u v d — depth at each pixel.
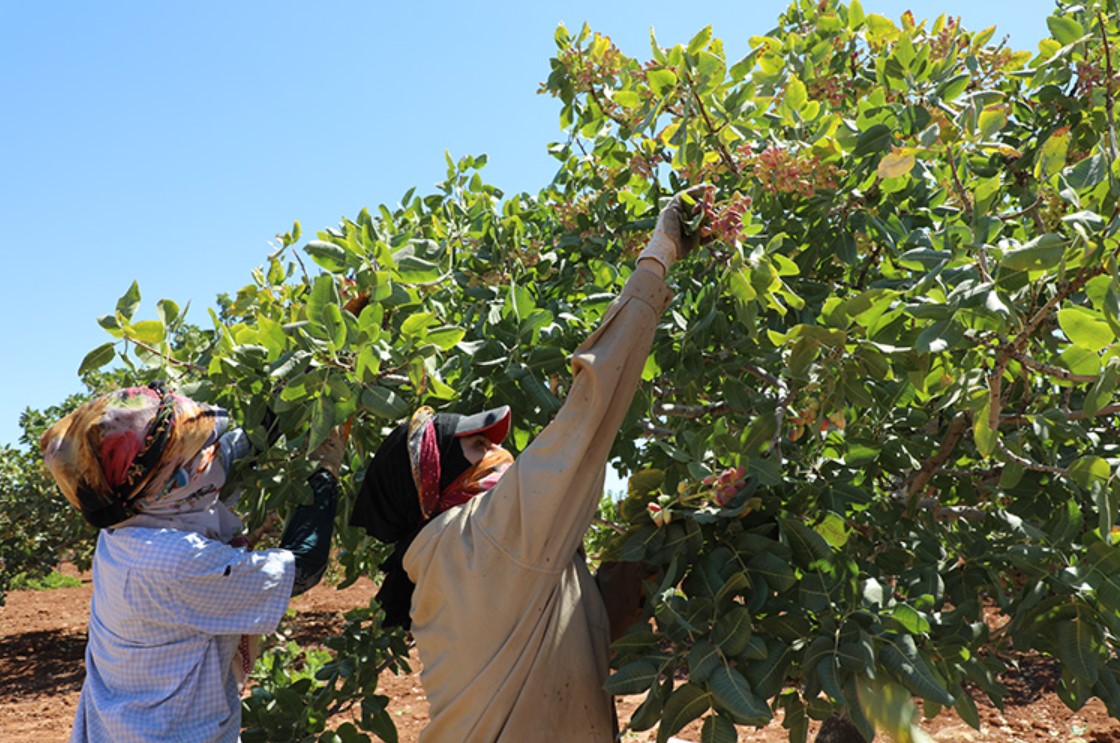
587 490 1.91
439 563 1.98
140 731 2.05
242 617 2.15
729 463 2.27
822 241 3.26
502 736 1.86
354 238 2.83
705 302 2.84
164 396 2.17
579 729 1.93
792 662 2.11
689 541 2.15
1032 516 2.85
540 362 2.86
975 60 3.11
